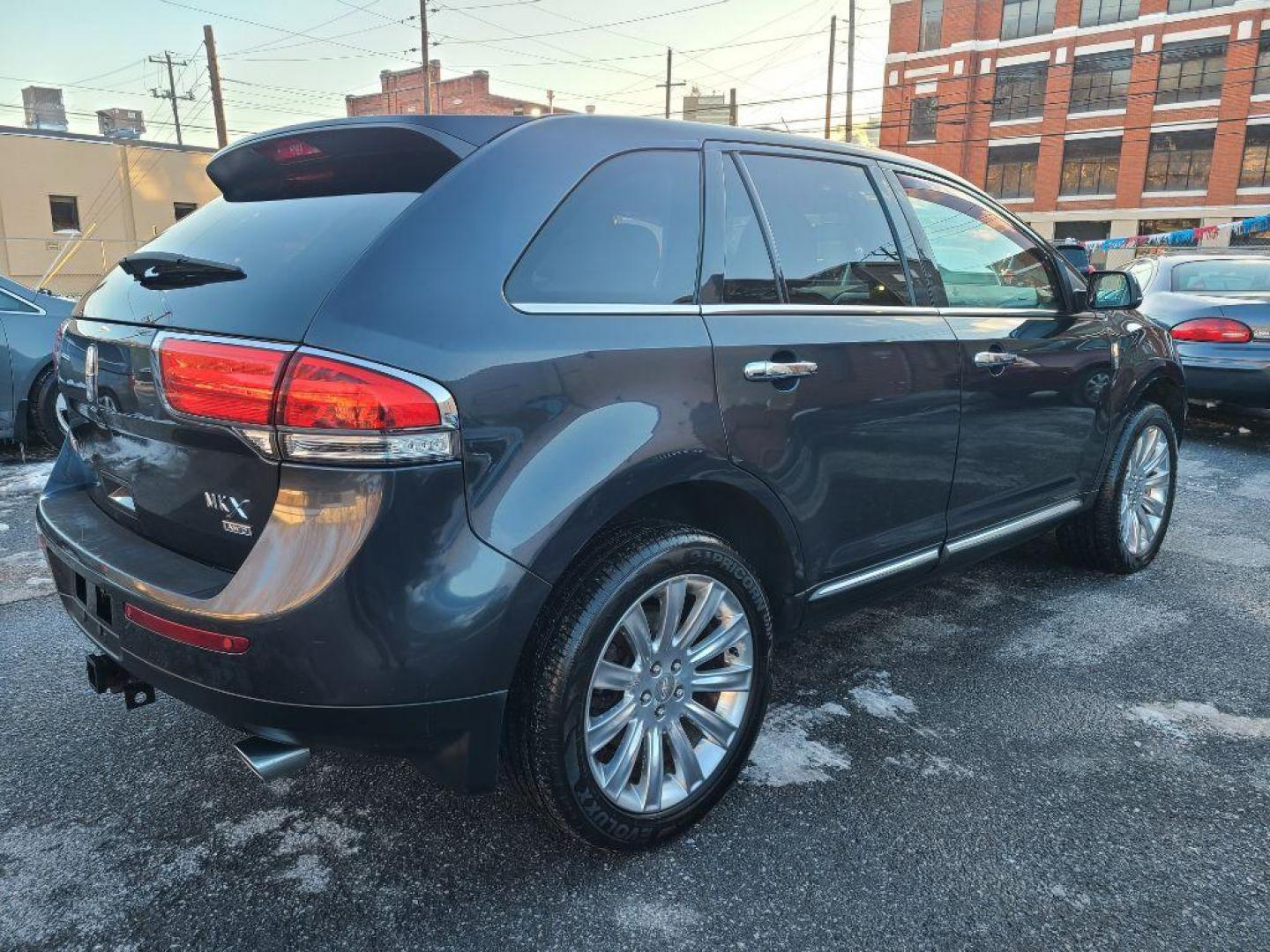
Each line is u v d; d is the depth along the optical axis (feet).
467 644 5.75
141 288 6.98
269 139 7.18
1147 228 120.67
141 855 7.09
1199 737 8.93
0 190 87.45
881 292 8.96
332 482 5.43
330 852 7.16
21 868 6.92
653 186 7.27
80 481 8.09
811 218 8.48
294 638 5.48
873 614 12.11
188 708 9.43
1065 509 11.82
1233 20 110.11
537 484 5.97
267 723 5.72
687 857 7.09
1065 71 122.21
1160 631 11.52
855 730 9.03
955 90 130.82
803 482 7.85
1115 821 7.56
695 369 6.94
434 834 7.39
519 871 6.93
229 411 5.66
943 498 9.53
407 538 5.51
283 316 5.71
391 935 6.26
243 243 6.71
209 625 5.63
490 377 5.82
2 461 20.29
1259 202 112.27
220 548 6.17
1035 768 8.36
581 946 6.17
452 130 6.52
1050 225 127.44
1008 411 10.21
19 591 12.48
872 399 8.40
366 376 5.40
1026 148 127.95
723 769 7.46
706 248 7.46
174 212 97.30
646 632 6.81
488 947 6.16
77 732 8.89
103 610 6.61
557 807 6.46
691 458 6.84
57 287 91.25
